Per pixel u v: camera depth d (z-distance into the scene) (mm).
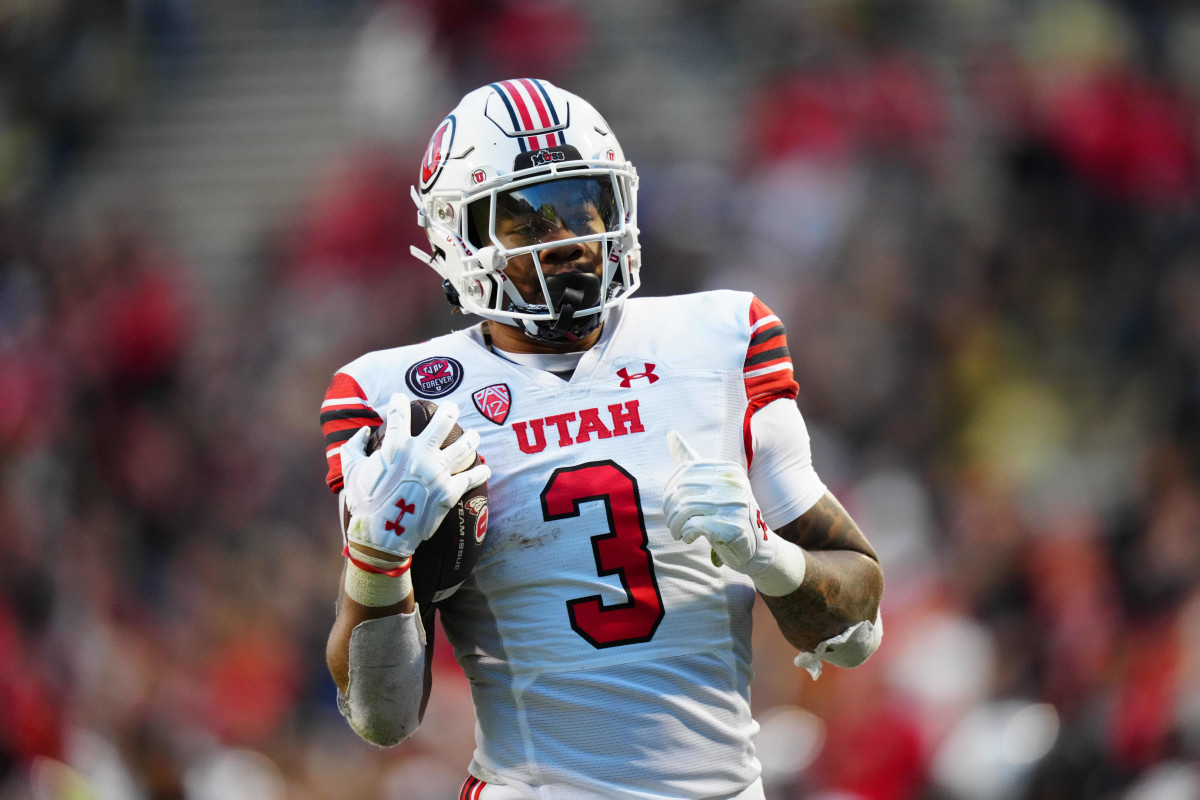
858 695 19688
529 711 8289
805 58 36719
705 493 7871
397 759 20328
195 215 39469
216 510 30516
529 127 8672
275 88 41406
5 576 22938
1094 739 17172
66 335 34781
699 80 38375
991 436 30406
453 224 8883
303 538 28266
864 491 26938
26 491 29875
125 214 38375
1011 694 20297
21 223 38250
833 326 31391
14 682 17938
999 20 39094
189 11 42906
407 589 8047
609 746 8148
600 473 8359
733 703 8422
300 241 36656
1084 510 26438
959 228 34000
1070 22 38125
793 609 8477
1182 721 16047
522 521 8336
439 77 37031
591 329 8711
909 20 38719
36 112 41094
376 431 8539
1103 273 33625
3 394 33969
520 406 8539
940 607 21906
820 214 33281
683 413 8539
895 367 30953
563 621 8234
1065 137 35031
